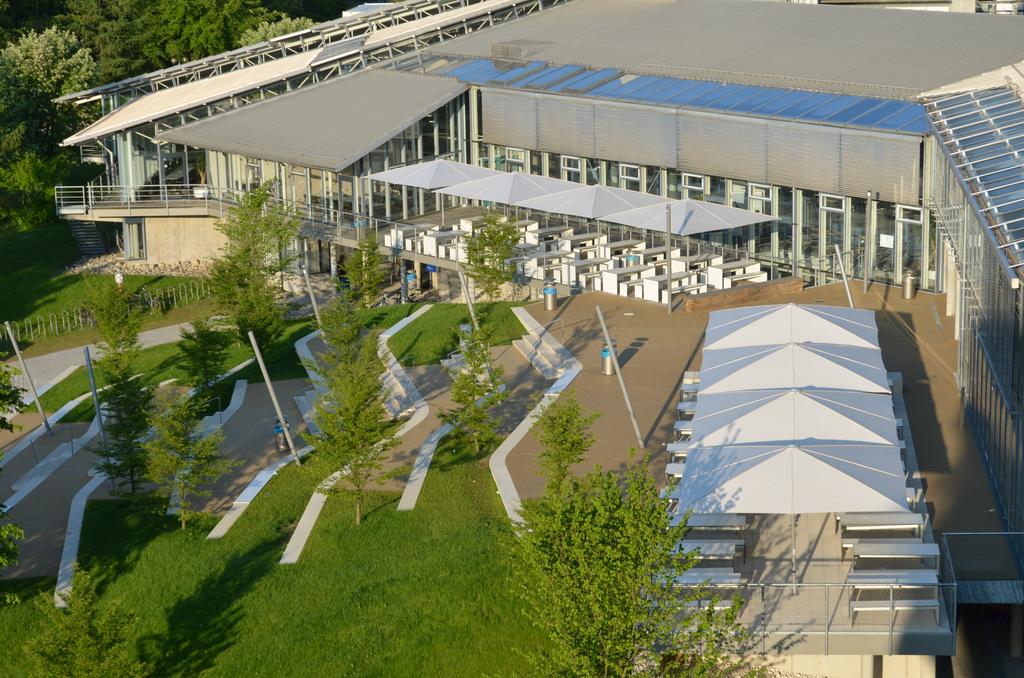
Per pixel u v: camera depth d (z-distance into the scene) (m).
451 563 33.06
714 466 29.25
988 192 37.41
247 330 55.34
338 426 36.44
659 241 58.97
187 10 109.12
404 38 76.56
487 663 29.89
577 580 26.14
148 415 41.16
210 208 73.31
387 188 66.69
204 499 40.66
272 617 32.38
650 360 44.38
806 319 36.66
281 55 85.44
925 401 39.38
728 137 56.41
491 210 65.38
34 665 31.86
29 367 60.59
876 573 28.44
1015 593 29.16
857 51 61.16
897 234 51.22
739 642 27.88
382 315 55.06
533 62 68.94
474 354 39.81
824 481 28.33
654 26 71.25
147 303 68.31
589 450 37.38
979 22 63.00
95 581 35.31
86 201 78.56
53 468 46.81
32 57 94.12
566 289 53.75
